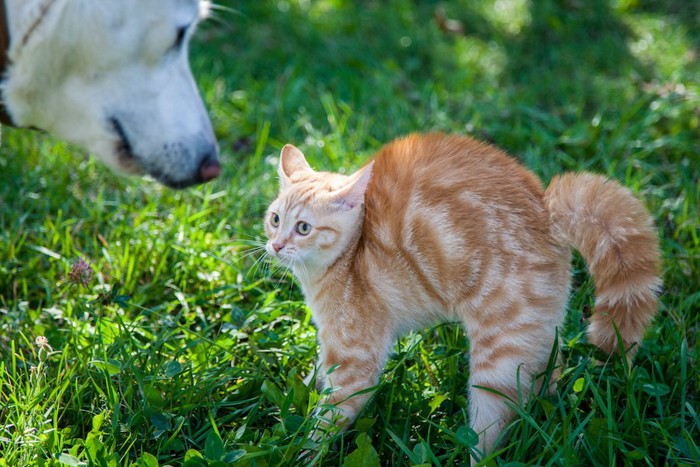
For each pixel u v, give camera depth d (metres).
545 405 3.62
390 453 3.73
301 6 8.92
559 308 3.70
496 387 3.61
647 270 3.52
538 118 6.82
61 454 3.39
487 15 8.93
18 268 5.07
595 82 7.33
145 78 3.87
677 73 7.30
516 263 3.58
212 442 3.40
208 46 8.13
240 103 7.18
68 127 4.01
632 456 3.43
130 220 5.52
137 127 3.96
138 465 3.33
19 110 3.90
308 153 6.24
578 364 3.96
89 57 3.70
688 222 5.27
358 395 3.76
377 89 7.29
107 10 3.57
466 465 3.54
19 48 3.62
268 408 3.93
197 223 5.36
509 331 3.58
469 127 6.53
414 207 3.71
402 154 3.95
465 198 3.68
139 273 4.95
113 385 3.82
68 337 4.29
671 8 9.04
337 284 3.81
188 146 4.09
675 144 6.18
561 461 3.40
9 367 4.12
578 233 3.56
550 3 8.90
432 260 3.65
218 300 4.79
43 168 5.92
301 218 3.79
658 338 4.23
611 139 6.32
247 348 4.29
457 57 7.96
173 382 3.93
